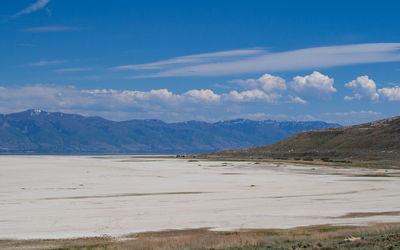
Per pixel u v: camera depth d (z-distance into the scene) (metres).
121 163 154.75
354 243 26.06
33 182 78.56
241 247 28.11
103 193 62.31
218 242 29.81
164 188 69.50
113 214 43.97
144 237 33.31
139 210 46.59
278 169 120.44
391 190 67.00
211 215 43.56
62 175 95.06
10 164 138.62
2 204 50.62
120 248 28.45
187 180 84.94
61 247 29.28
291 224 38.97
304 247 26.25
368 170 117.31
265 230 36.09
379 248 24.20
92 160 185.00
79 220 40.59
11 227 37.25
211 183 78.62
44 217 42.03
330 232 33.59
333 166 133.88
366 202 53.19
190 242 29.77
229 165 139.75
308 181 83.25
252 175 98.62
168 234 34.69
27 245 30.11
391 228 33.28
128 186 72.50
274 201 54.06
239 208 48.19
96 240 31.97
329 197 58.12
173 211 45.97
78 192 63.41
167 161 174.38
